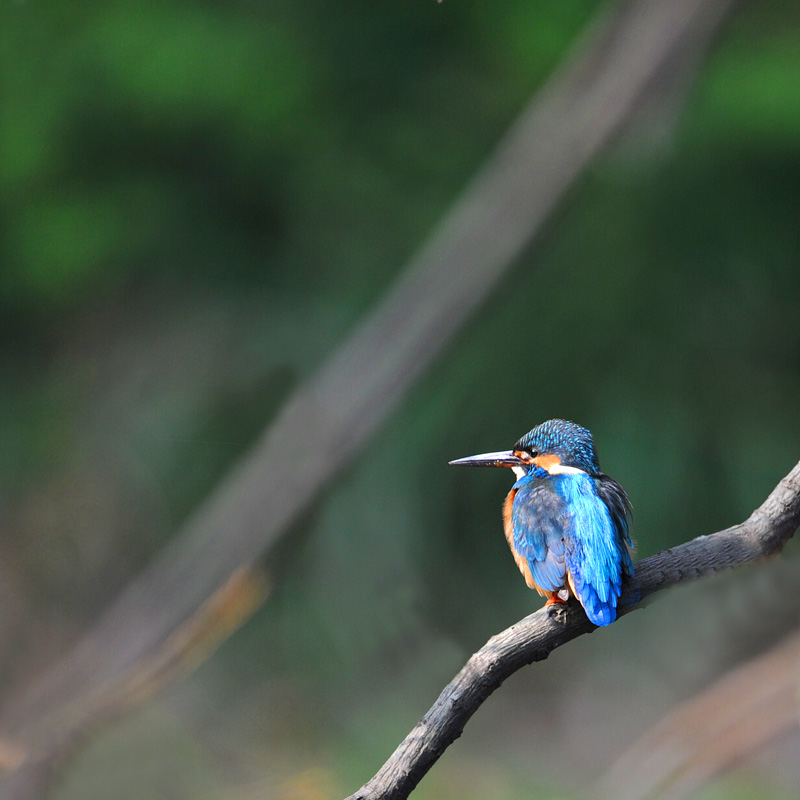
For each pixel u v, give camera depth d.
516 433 14.10
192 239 14.83
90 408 15.05
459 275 11.34
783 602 13.88
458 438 14.09
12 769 11.30
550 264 13.43
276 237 14.93
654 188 12.97
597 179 12.02
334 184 14.36
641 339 14.21
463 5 13.88
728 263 14.05
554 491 11.35
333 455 11.32
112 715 11.30
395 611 14.66
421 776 11.20
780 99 12.55
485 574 15.13
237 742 14.20
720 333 14.35
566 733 15.42
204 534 11.32
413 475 14.21
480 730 15.92
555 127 11.38
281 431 11.33
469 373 13.69
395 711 14.76
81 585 14.47
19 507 14.97
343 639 14.72
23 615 14.06
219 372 14.52
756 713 11.74
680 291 14.12
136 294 15.13
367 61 14.30
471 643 14.99
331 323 13.88
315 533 13.46
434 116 14.25
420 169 14.20
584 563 11.28
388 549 14.34
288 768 13.84
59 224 14.52
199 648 11.31
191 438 14.47
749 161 13.39
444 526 14.80
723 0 11.37
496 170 11.38
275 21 14.09
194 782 13.32
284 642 14.88
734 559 11.27
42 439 15.12
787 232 14.08
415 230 13.91
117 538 14.52
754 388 14.57
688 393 14.41
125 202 14.59
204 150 14.46
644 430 14.23
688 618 14.76
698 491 14.30
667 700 14.88
